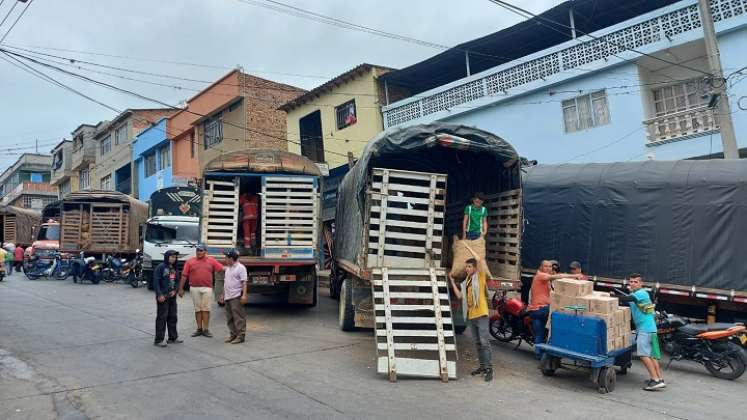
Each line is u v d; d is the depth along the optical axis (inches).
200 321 398.9
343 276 504.4
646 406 251.3
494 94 737.0
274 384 273.7
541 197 467.2
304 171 500.7
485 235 364.2
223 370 300.5
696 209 382.3
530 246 469.4
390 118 871.7
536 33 749.9
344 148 947.3
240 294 381.4
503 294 391.2
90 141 1854.1
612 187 427.2
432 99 815.1
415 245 358.6
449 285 360.2
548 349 293.1
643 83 620.4
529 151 707.4
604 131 637.3
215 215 489.7
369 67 891.4
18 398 250.2
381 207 351.9
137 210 917.8
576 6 677.3
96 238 864.9
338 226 563.5
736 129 543.5
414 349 299.0
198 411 232.5
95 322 455.2
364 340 386.9
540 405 249.6
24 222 1275.8
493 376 302.5
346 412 232.8
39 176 2600.9
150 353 342.0
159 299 368.8
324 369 305.1
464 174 437.7
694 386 290.4
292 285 516.4
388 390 268.5
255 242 516.1
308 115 1038.4
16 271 1144.2
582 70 650.8
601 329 277.7
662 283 389.4
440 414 233.3
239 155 491.5
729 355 305.1
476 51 796.6
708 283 369.4
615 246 416.8
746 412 243.6
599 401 258.5
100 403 243.3
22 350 348.5
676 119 585.9
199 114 1217.4
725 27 544.1
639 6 685.9
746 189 365.4
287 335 405.1
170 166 1349.7
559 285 302.2
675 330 328.5
